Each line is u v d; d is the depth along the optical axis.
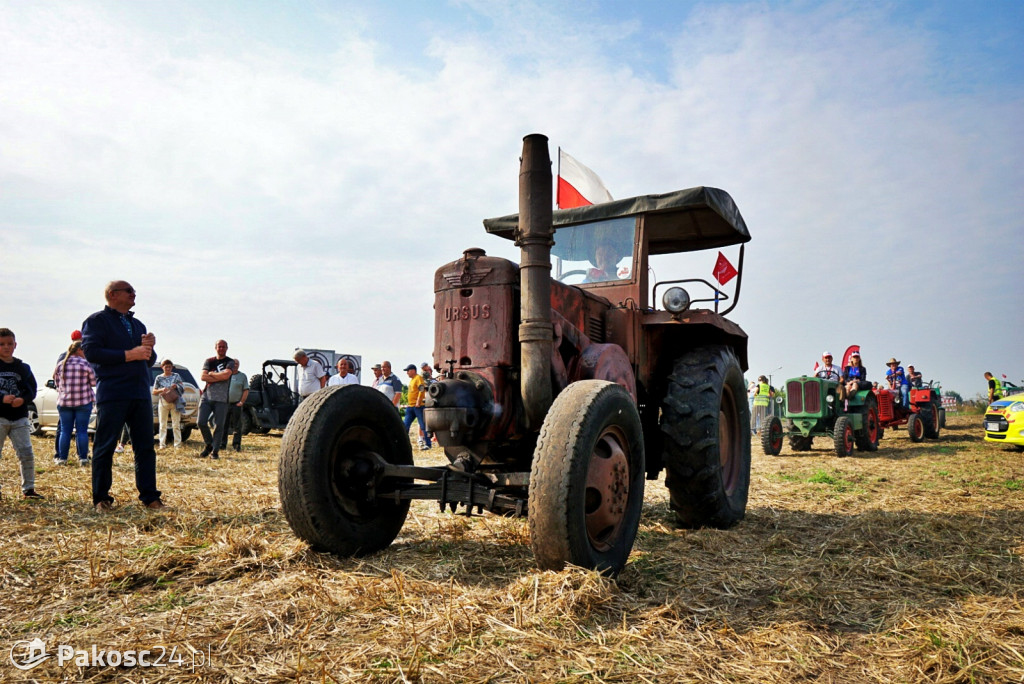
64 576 3.10
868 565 3.31
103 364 4.93
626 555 3.21
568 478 2.79
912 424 13.36
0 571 3.17
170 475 7.21
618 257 4.88
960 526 4.28
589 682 1.99
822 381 11.28
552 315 3.60
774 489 6.33
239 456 9.72
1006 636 2.38
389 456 3.86
